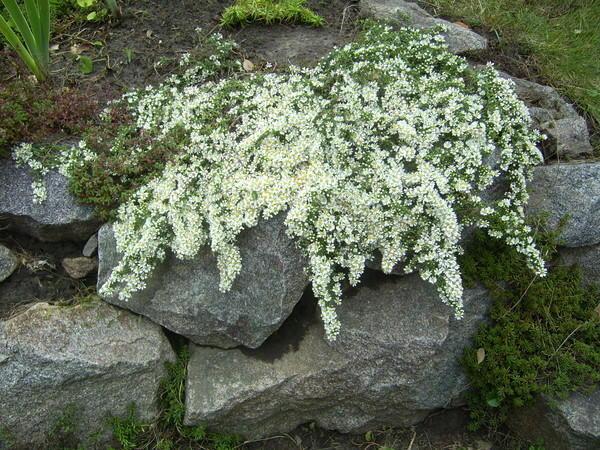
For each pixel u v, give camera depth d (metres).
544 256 0.80
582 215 0.81
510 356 0.76
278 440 0.82
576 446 0.72
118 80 0.87
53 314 0.73
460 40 0.99
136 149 0.75
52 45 0.92
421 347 0.74
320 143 0.70
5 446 0.72
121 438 0.76
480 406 0.81
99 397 0.74
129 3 0.98
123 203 0.73
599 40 1.16
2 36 0.90
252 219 0.68
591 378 0.74
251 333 0.74
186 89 0.80
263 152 0.70
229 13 0.96
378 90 0.76
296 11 0.99
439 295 0.73
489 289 0.78
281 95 0.77
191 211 0.70
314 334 0.78
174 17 0.97
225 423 0.78
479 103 0.77
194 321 0.75
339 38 0.97
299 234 0.68
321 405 0.79
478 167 0.73
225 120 0.73
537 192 0.84
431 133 0.72
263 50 0.93
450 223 0.67
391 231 0.69
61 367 0.71
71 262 0.79
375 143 0.72
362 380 0.76
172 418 0.78
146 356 0.75
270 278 0.71
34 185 0.74
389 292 0.77
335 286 0.70
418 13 1.03
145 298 0.75
